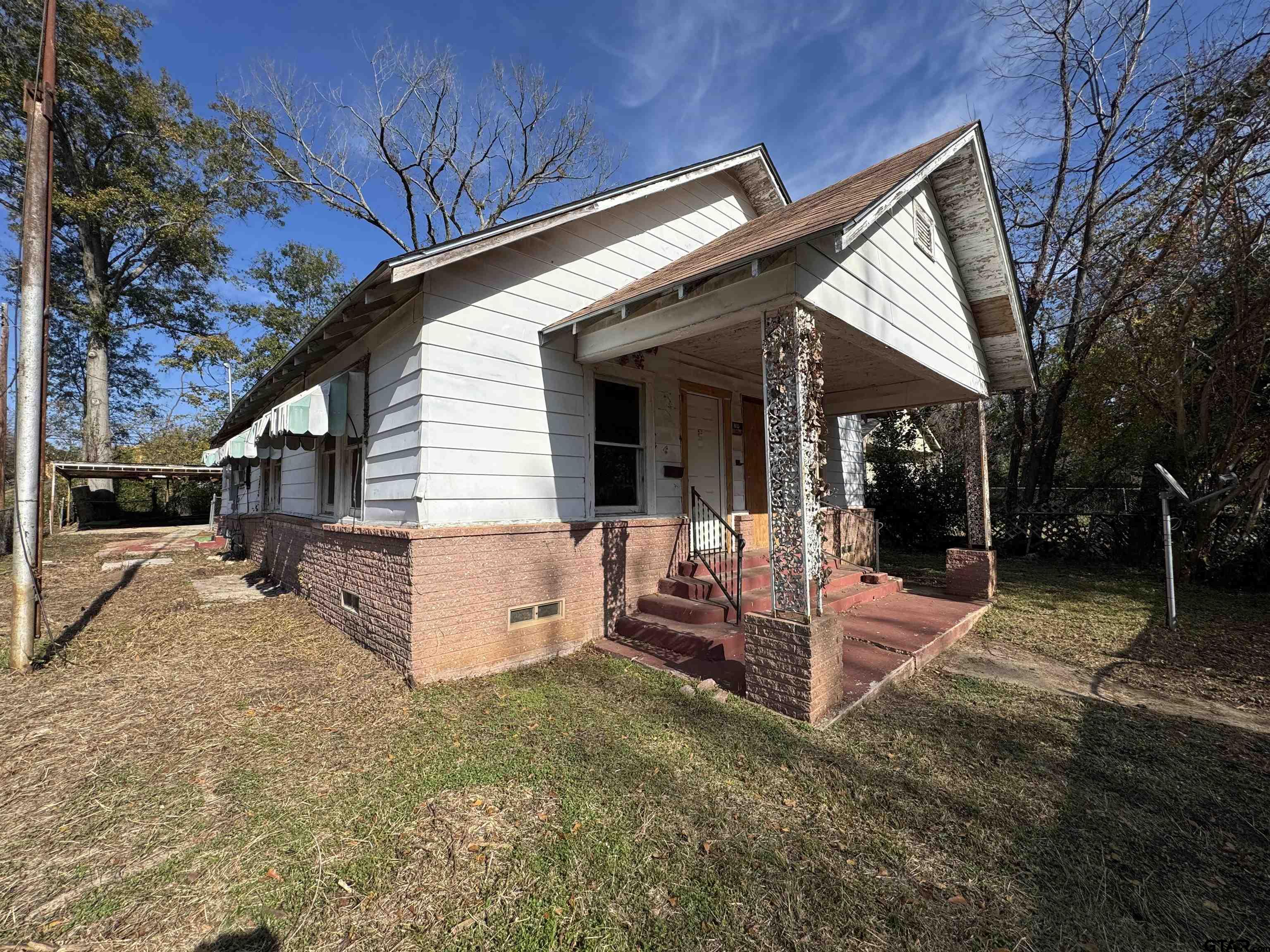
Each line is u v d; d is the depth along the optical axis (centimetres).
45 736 402
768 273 439
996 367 889
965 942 223
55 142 2434
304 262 3177
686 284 453
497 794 328
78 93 2362
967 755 379
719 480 832
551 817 306
